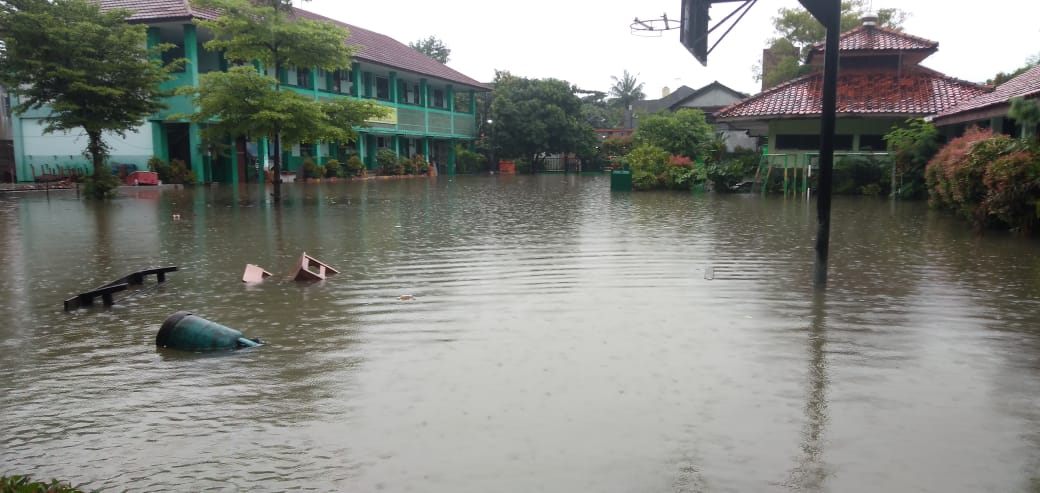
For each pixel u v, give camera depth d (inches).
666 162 1139.3
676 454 146.6
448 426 161.6
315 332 245.0
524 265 381.1
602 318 261.1
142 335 245.3
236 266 384.8
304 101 848.3
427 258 407.8
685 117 1472.7
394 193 1037.8
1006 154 499.8
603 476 137.3
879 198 884.0
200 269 375.9
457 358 212.7
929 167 703.1
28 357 220.1
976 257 398.6
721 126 1744.6
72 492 122.7
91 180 901.2
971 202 537.6
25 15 832.9
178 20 1125.1
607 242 474.6
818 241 318.7
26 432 162.4
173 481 137.9
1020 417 166.1
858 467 140.9
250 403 177.9
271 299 300.2
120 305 293.1
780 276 345.7
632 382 189.9
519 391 183.6
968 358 210.2
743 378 192.9
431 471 139.9
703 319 258.8
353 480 136.6
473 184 1357.0
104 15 911.0
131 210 722.8
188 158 1250.0
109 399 182.2
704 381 190.5
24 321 266.7
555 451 148.2
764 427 160.1
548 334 239.1
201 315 271.9
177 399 181.5
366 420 165.8
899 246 445.7
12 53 848.9
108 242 480.7
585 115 2329.0
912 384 187.9
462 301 291.7
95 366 210.1
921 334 236.7
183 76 1168.2
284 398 181.0
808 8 307.6
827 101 311.9
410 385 189.3
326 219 640.4
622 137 2464.3
